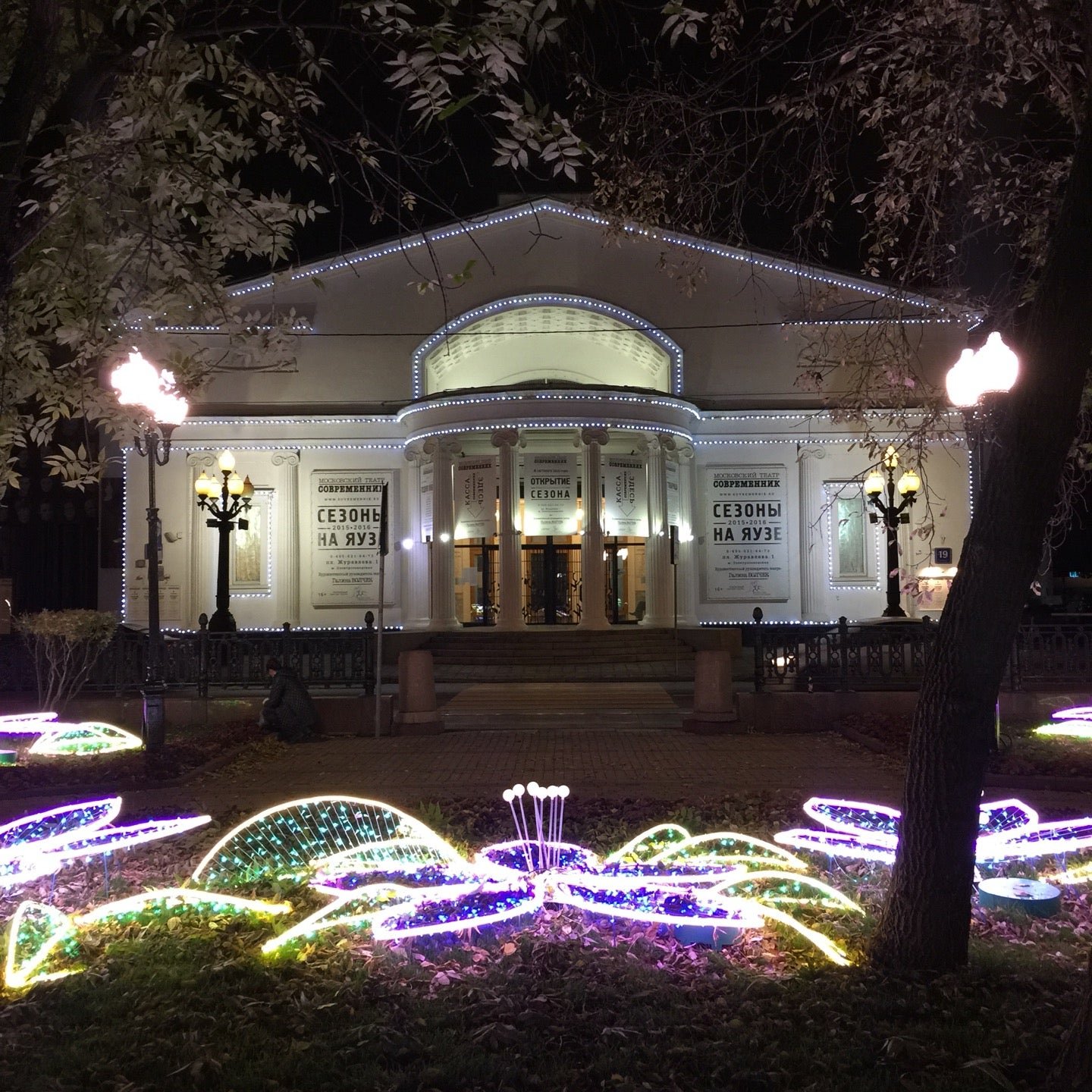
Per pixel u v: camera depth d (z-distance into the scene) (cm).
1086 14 505
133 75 686
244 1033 463
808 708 1512
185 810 966
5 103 584
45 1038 464
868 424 1130
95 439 3212
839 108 816
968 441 945
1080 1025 376
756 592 2975
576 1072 423
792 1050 441
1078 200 485
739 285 3000
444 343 2989
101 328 898
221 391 3011
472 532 2717
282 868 759
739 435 2995
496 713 1794
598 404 2677
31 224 624
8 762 1237
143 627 2920
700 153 828
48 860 718
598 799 976
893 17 769
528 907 617
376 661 1552
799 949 570
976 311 945
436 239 2995
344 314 3014
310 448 3014
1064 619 2023
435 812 909
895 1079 412
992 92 839
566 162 618
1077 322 486
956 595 521
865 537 2972
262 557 2983
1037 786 1055
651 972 533
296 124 734
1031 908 632
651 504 2738
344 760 1286
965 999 484
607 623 2673
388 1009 488
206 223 878
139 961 560
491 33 587
